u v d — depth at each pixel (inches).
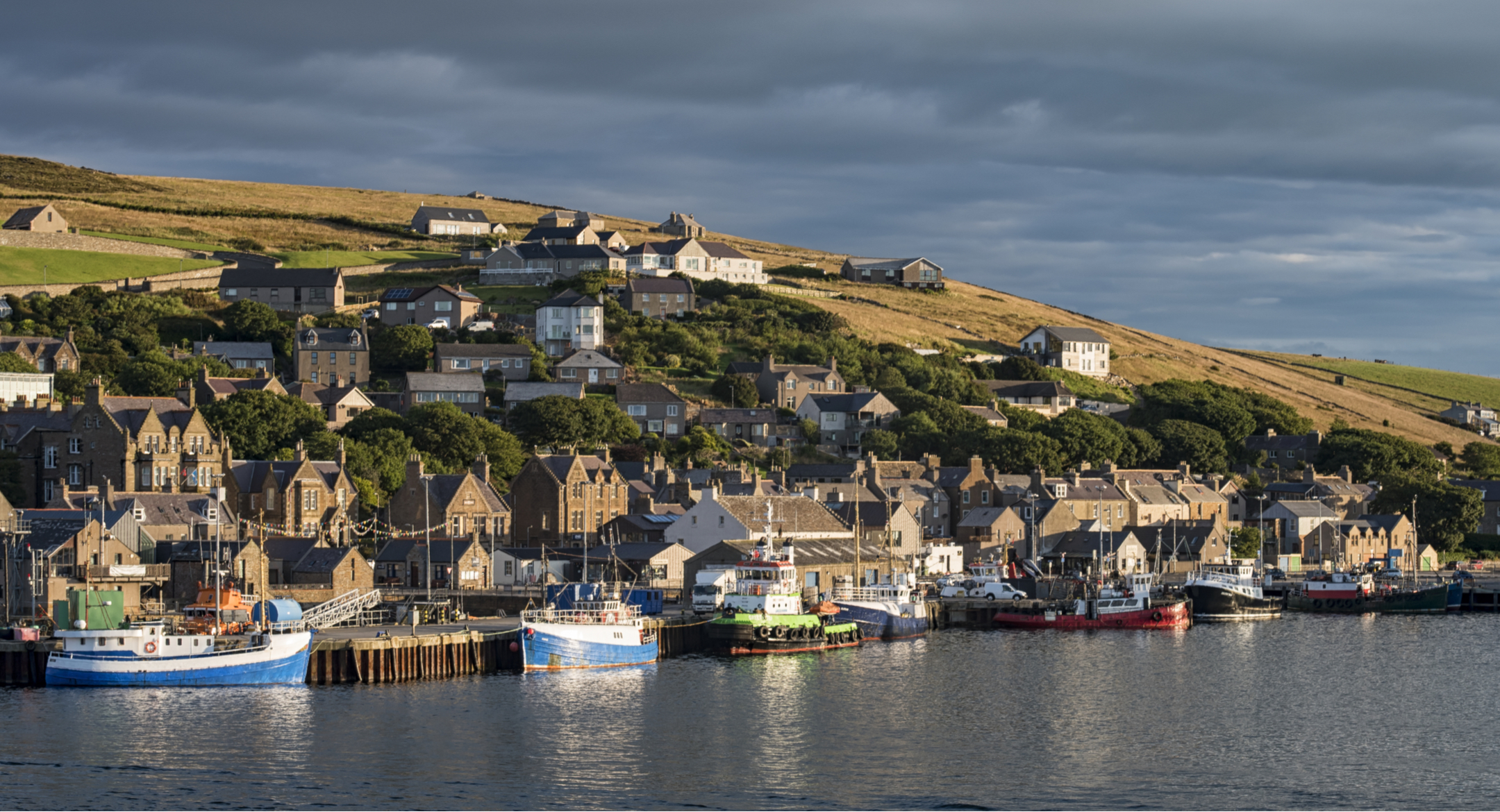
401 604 5861.2
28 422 7244.1
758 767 4037.9
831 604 6259.8
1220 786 3941.9
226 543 5880.9
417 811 3597.4
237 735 4180.6
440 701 4675.2
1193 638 6574.8
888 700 4923.7
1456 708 4928.6
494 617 6053.2
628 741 4274.1
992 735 4448.8
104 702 4530.0
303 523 6929.1
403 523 7249.0
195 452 7229.3
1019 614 6968.5
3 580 5502.0
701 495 7062.0
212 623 4960.6
